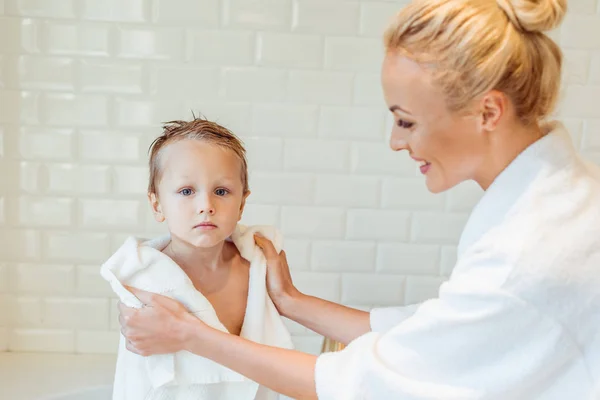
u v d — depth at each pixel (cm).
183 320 86
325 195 142
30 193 137
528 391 75
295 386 83
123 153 137
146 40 134
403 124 77
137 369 91
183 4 133
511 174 77
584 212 74
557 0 72
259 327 95
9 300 142
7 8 130
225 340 85
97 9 132
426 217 145
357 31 136
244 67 136
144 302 87
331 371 81
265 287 98
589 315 72
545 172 76
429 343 76
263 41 135
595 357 73
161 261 90
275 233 104
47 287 142
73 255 141
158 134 137
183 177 86
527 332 72
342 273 146
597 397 72
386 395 76
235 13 134
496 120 74
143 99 136
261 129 138
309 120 139
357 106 139
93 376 136
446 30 70
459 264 78
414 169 142
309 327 105
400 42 74
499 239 74
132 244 91
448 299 75
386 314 102
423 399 74
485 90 71
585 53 140
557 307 71
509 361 73
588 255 72
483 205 79
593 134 143
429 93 73
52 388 130
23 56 132
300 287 145
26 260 140
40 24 132
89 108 135
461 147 77
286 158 140
